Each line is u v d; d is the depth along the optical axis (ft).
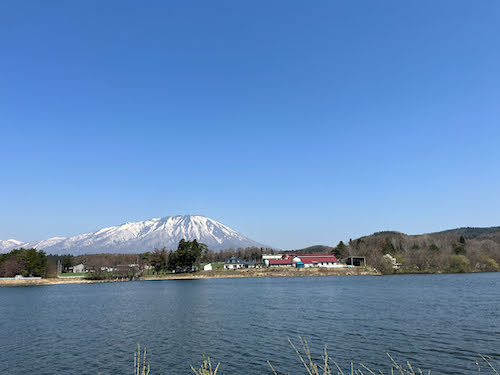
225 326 152.87
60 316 195.52
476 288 290.15
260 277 562.66
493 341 114.01
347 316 167.94
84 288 417.90
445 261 579.48
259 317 173.99
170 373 92.17
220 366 96.89
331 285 361.30
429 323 144.77
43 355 112.78
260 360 101.50
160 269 641.81
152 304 240.53
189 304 234.58
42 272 560.61
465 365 91.30
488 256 638.12
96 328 156.66
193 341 126.52
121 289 384.68
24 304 260.21
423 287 308.40
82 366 100.32
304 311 188.34
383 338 121.60
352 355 102.89
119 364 101.24
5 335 145.18
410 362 94.79
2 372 96.22
